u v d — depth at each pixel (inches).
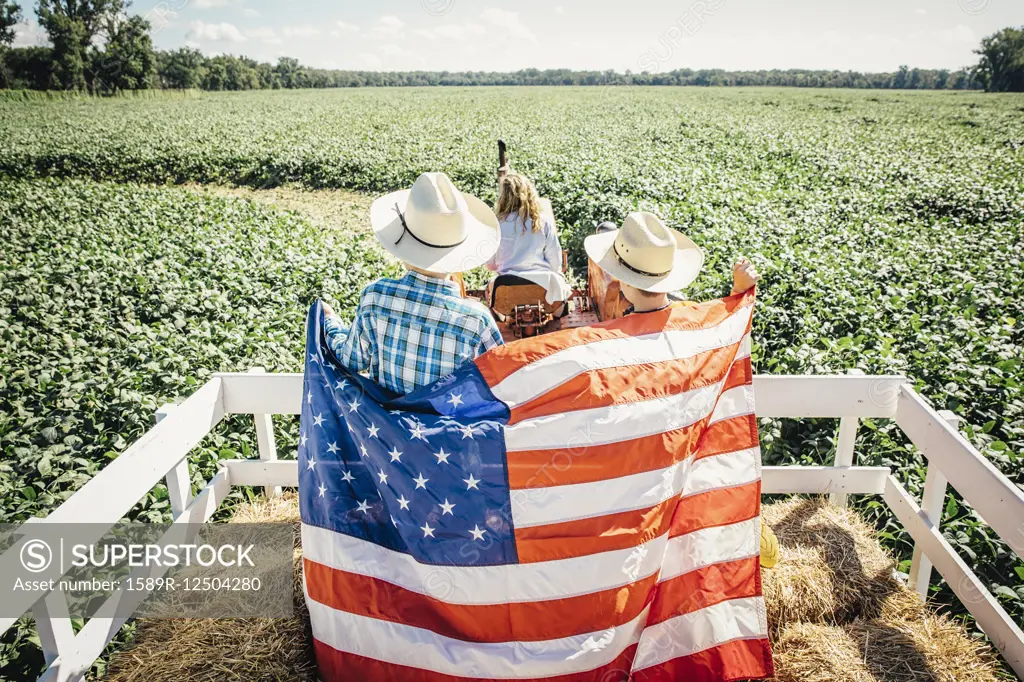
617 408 120.5
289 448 221.1
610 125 1627.7
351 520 120.5
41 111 1941.4
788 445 224.7
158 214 617.9
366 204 769.6
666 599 123.6
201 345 295.6
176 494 147.8
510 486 116.3
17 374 268.8
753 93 3444.9
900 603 139.6
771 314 314.0
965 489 129.9
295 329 322.7
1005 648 124.6
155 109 2107.5
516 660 112.9
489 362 119.3
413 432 116.3
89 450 219.8
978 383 250.5
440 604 115.3
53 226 564.4
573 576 115.3
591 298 220.7
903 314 327.3
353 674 115.8
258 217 618.8
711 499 129.3
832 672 122.6
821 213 615.5
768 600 137.1
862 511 190.1
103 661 140.9
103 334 313.3
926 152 1133.7
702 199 616.1
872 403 156.2
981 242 485.4
